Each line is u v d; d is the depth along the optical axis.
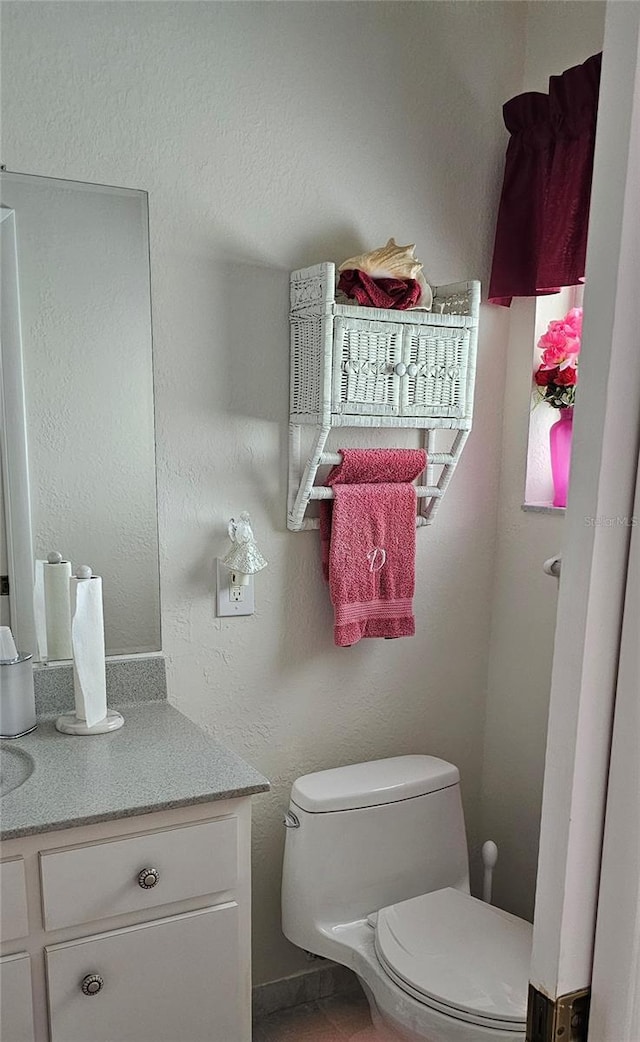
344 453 1.86
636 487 0.50
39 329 1.62
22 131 1.56
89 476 1.70
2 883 1.23
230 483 1.84
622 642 0.52
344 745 2.07
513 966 1.56
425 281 1.86
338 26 1.84
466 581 2.20
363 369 1.77
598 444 0.49
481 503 2.18
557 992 0.55
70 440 1.67
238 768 1.45
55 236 1.61
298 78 1.81
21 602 1.67
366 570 1.90
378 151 1.92
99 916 1.32
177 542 1.79
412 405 1.85
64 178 1.60
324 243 1.88
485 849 1.95
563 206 1.86
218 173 1.75
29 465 1.65
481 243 2.09
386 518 1.91
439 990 1.48
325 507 1.92
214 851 1.40
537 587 2.09
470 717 2.26
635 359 0.49
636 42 0.46
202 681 1.86
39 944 1.29
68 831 1.28
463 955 1.59
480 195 2.07
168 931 1.38
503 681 2.22
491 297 2.05
